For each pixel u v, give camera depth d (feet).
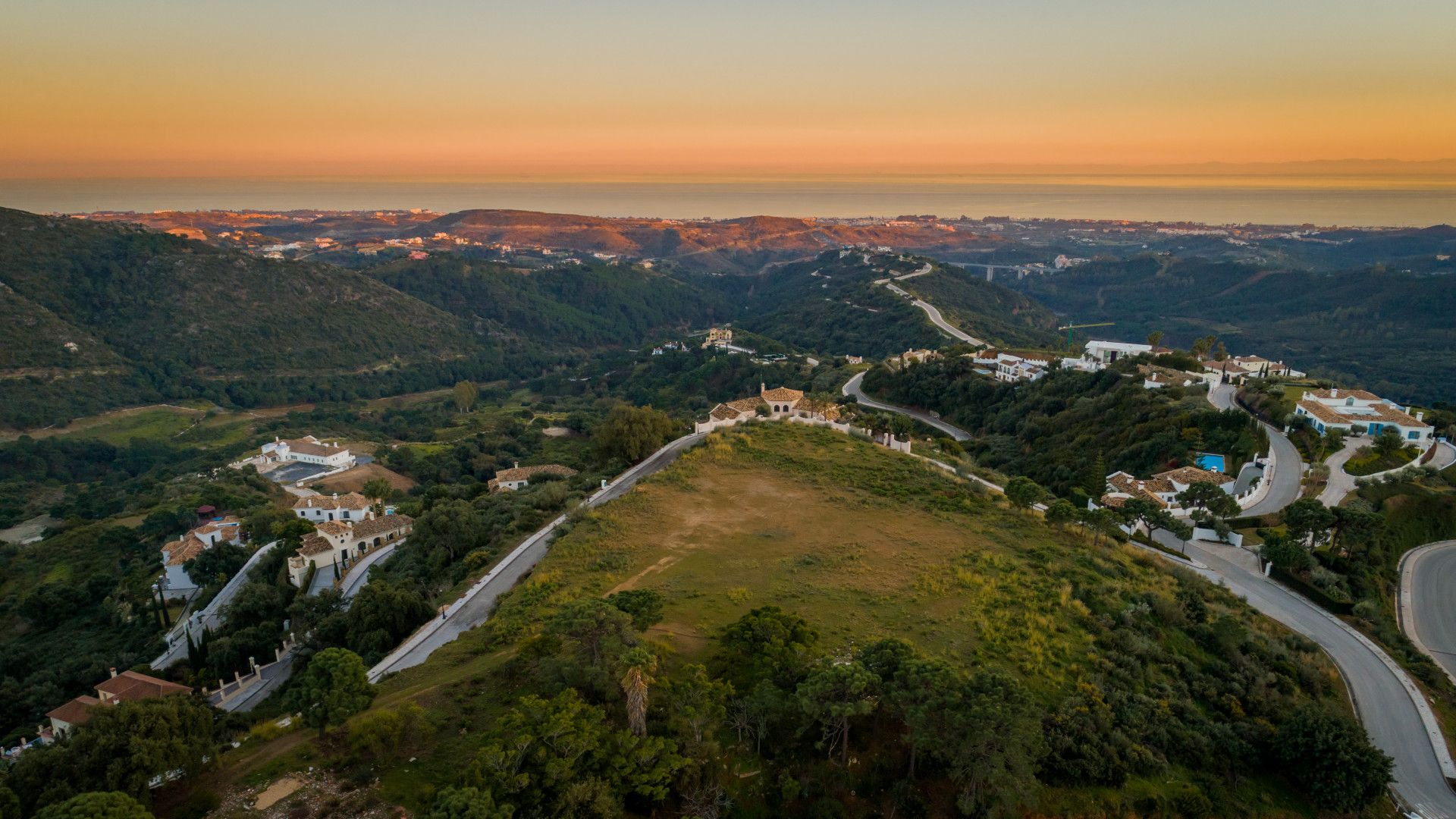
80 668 270.26
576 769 100.94
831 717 116.78
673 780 106.73
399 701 127.13
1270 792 137.80
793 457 295.48
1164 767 130.72
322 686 117.39
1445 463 328.49
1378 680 188.44
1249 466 327.88
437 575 260.42
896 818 110.11
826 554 200.44
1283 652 183.73
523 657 134.31
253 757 116.06
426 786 102.42
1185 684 159.22
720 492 257.14
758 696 117.70
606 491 297.74
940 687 115.85
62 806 84.99
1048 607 173.27
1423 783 153.28
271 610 281.13
